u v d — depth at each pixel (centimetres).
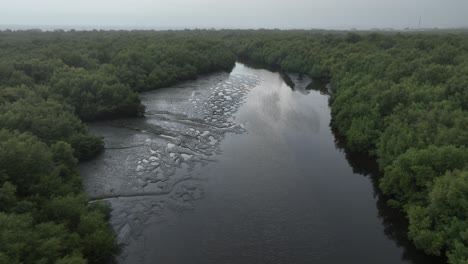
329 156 2838
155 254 1722
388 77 3541
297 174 2520
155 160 2680
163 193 2236
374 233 1909
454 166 1812
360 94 3238
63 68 3991
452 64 3675
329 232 1905
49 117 2686
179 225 1936
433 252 1602
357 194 2288
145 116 3672
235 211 2069
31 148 1922
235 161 2702
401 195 2012
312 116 3781
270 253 1741
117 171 2497
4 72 3519
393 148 2289
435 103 2562
